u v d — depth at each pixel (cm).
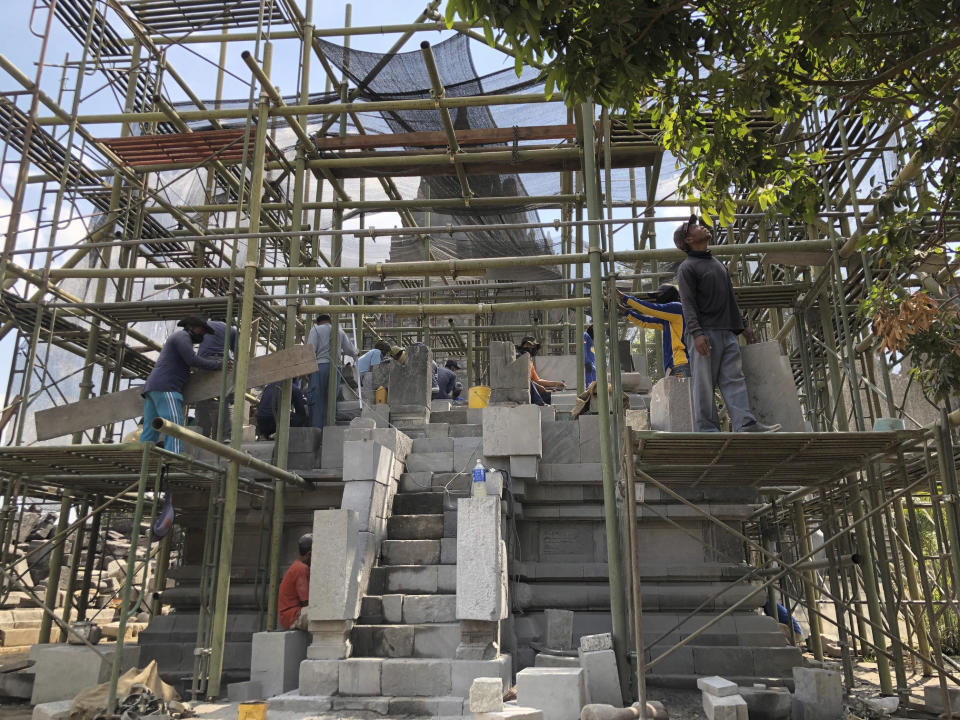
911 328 627
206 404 1150
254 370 1010
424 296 1756
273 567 984
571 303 1175
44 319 1205
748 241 1303
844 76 700
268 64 1217
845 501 889
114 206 1297
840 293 909
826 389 1140
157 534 812
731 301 800
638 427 1028
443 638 812
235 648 953
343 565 812
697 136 679
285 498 1061
